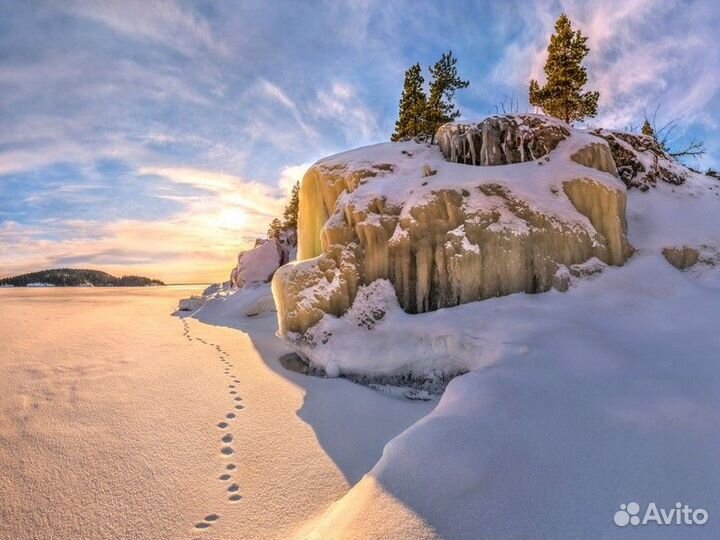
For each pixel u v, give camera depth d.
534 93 17.64
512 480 2.79
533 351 4.98
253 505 3.39
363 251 7.66
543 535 2.33
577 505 2.53
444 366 6.35
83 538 3.01
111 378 6.72
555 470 2.85
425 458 3.07
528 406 3.70
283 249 23.11
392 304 7.32
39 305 20.81
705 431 3.04
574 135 8.80
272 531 3.07
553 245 6.85
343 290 7.47
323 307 7.45
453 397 4.15
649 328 5.21
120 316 16.42
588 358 4.58
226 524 3.15
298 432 4.80
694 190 9.38
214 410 5.43
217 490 3.61
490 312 6.38
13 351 8.55
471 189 7.43
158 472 3.88
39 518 3.21
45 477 3.75
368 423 5.08
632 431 3.16
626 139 10.49
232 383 6.63
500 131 8.88
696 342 4.58
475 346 5.82
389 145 9.91
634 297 6.07
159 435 4.65
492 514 2.51
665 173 9.72
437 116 18.86
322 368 7.23
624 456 2.91
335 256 7.78
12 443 4.36
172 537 3.02
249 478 3.80
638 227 8.12
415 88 20.27
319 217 10.34
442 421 3.56
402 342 6.65
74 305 21.44
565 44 17.27
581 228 6.98
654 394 3.62
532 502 2.58
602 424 3.31
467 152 9.05
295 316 7.50
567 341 5.06
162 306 22.27
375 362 6.66
